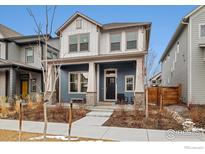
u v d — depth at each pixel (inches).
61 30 716.7
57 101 669.3
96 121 374.9
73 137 260.4
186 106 555.8
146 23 633.6
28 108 498.0
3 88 736.3
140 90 505.7
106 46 677.9
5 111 462.9
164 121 354.6
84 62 587.8
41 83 799.1
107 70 650.8
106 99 644.7
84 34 689.6
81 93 674.2
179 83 692.7
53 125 343.3
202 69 551.5
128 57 534.6
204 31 554.9
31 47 833.5
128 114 414.0
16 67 690.8
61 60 580.1
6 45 831.1
